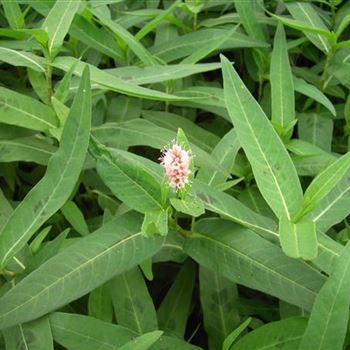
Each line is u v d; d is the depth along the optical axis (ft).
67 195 0.95
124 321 1.01
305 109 1.54
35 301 0.87
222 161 1.18
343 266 0.85
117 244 0.93
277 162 0.96
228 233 0.99
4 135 1.22
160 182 1.01
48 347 0.90
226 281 1.09
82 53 1.50
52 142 1.27
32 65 1.21
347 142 1.51
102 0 1.48
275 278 0.93
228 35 1.37
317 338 0.85
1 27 1.64
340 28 1.45
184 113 1.51
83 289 0.88
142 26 1.67
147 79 1.25
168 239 1.06
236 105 0.98
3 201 1.17
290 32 1.70
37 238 1.06
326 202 1.05
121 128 1.24
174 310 1.11
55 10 1.22
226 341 0.92
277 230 1.02
